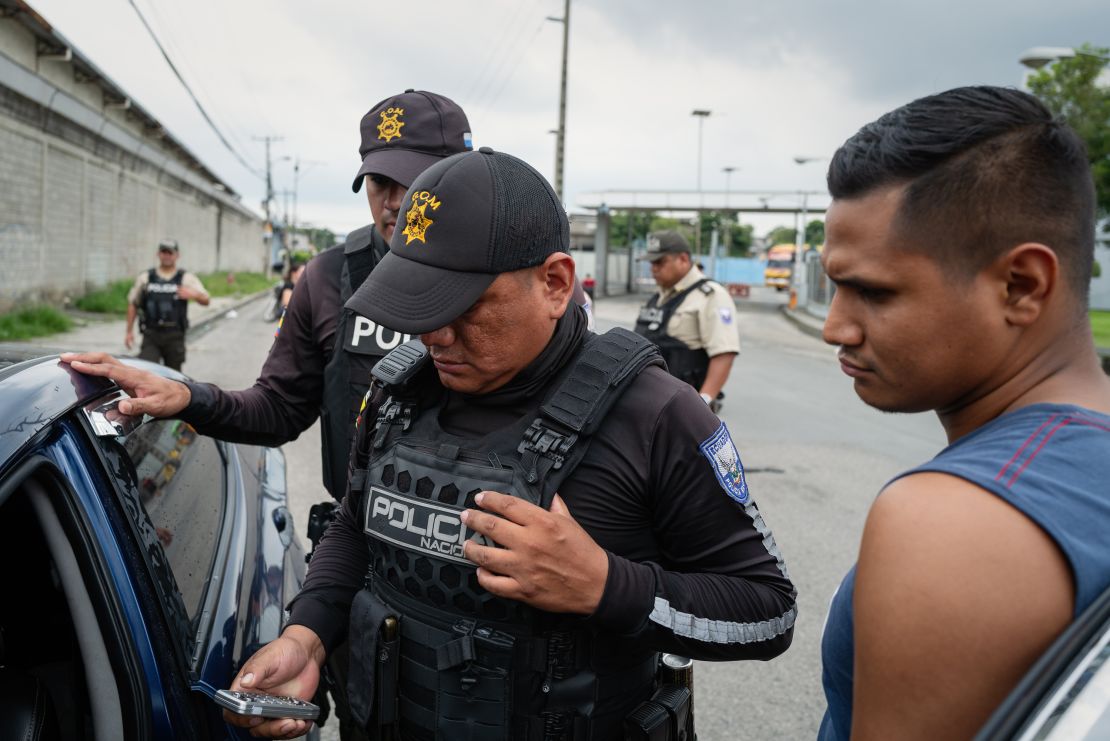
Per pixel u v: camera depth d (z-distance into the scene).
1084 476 0.66
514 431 1.19
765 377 11.00
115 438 1.42
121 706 1.20
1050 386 0.74
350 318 1.81
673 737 1.25
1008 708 0.60
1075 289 0.73
